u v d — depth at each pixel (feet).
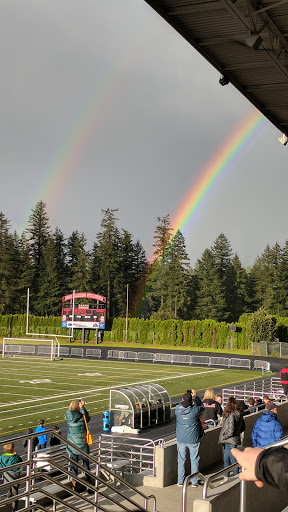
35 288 423.64
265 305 397.60
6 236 412.36
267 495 34.35
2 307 407.64
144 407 99.09
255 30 41.16
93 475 33.81
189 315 408.26
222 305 391.45
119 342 325.21
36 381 160.45
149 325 321.52
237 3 38.88
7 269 409.28
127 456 68.74
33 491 29.37
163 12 41.60
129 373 185.68
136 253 450.30
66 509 38.40
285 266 398.83
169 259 404.98
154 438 89.25
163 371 195.21
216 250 401.29
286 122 62.75
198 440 40.81
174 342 313.32
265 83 52.95
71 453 41.70
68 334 336.49
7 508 42.34
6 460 44.57
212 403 56.65
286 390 75.20
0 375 174.60
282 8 40.01
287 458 6.84
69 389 144.87
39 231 445.78
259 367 213.66
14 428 96.22
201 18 42.29
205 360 228.02
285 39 44.75
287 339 291.17
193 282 428.15
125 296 428.15
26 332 324.80
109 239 425.69
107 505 39.06
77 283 422.00
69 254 464.24
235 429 39.86
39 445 65.26
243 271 419.33
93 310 303.48
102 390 143.84
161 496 40.40
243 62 49.34
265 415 35.81
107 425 96.94
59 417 107.24
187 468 44.50
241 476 7.00
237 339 299.17
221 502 27.91
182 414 40.60
